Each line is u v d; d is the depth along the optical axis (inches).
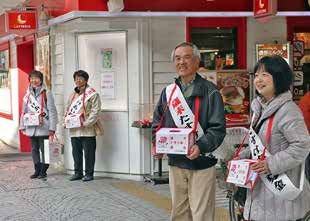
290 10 301.3
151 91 289.4
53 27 326.0
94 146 293.3
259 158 124.0
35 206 236.1
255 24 302.7
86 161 292.5
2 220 212.2
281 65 122.4
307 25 309.0
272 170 118.8
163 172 296.0
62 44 312.7
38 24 337.7
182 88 148.3
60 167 329.1
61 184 285.4
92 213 222.2
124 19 286.5
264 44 299.4
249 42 302.4
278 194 120.7
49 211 226.7
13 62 444.5
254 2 272.1
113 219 211.9
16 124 444.1
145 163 292.0
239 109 294.7
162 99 152.7
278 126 121.0
